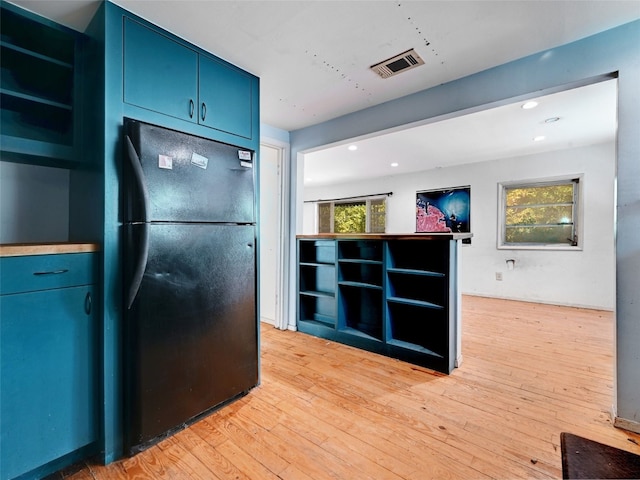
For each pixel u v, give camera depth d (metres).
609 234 4.12
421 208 5.82
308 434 1.59
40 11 1.43
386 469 1.36
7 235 1.60
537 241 4.70
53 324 1.29
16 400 1.20
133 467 1.37
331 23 1.62
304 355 2.64
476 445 1.51
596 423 1.69
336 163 5.15
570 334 3.18
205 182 1.70
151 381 1.47
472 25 1.65
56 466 1.34
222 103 1.92
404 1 1.47
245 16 1.55
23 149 1.38
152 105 1.57
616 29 1.66
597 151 4.15
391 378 2.22
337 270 2.97
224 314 1.82
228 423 1.68
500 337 3.09
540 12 1.55
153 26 1.58
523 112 2.98
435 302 2.45
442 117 2.35
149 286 1.46
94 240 1.46
